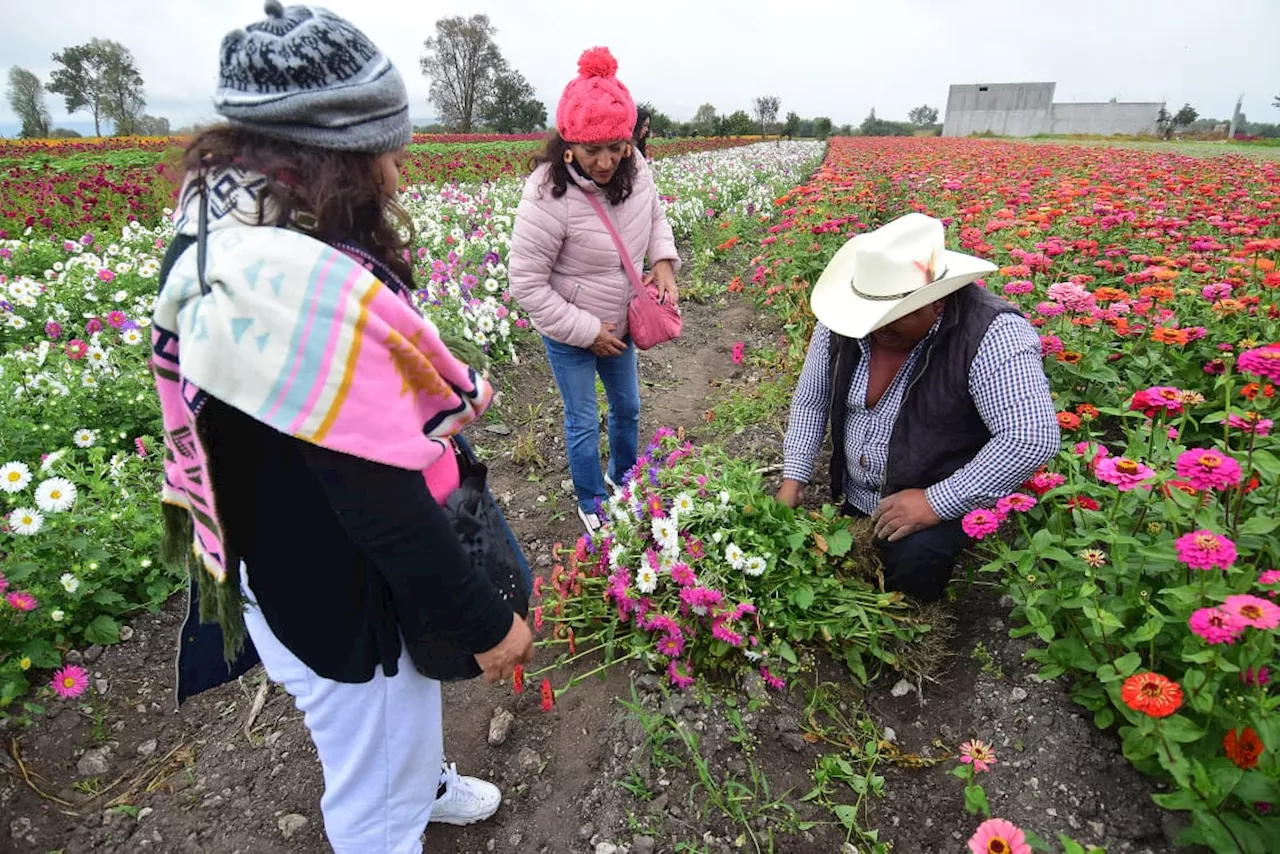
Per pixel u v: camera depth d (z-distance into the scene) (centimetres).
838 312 236
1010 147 2317
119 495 309
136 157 2044
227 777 224
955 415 233
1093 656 204
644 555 238
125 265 622
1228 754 157
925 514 236
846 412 262
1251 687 171
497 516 150
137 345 422
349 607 128
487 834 205
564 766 221
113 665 262
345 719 142
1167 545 192
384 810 151
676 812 202
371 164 114
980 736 218
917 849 194
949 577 254
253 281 100
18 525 257
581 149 258
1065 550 221
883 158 1688
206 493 113
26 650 249
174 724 244
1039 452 217
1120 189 784
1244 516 226
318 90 103
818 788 204
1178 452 231
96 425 369
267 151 107
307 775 222
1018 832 139
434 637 135
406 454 108
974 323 224
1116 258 461
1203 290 355
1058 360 322
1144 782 193
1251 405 265
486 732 235
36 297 523
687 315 675
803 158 2586
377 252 121
